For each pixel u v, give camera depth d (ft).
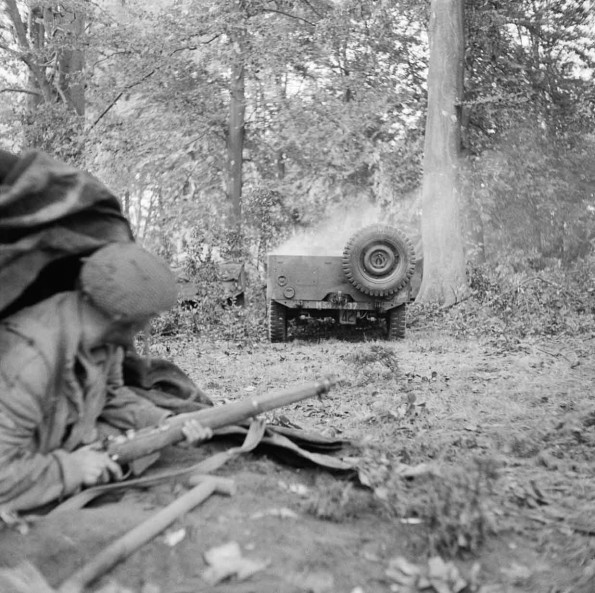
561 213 105.29
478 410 25.62
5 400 10.97
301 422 24.43
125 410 13.25
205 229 71.15
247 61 98.43
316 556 10.93
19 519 10.96
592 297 55.11
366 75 102.99
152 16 101.55
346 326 57.88
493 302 54.08
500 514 13.84
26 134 87.20
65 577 10.04
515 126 99.71
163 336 52.75
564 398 27.68
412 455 18.57
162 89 105.19
